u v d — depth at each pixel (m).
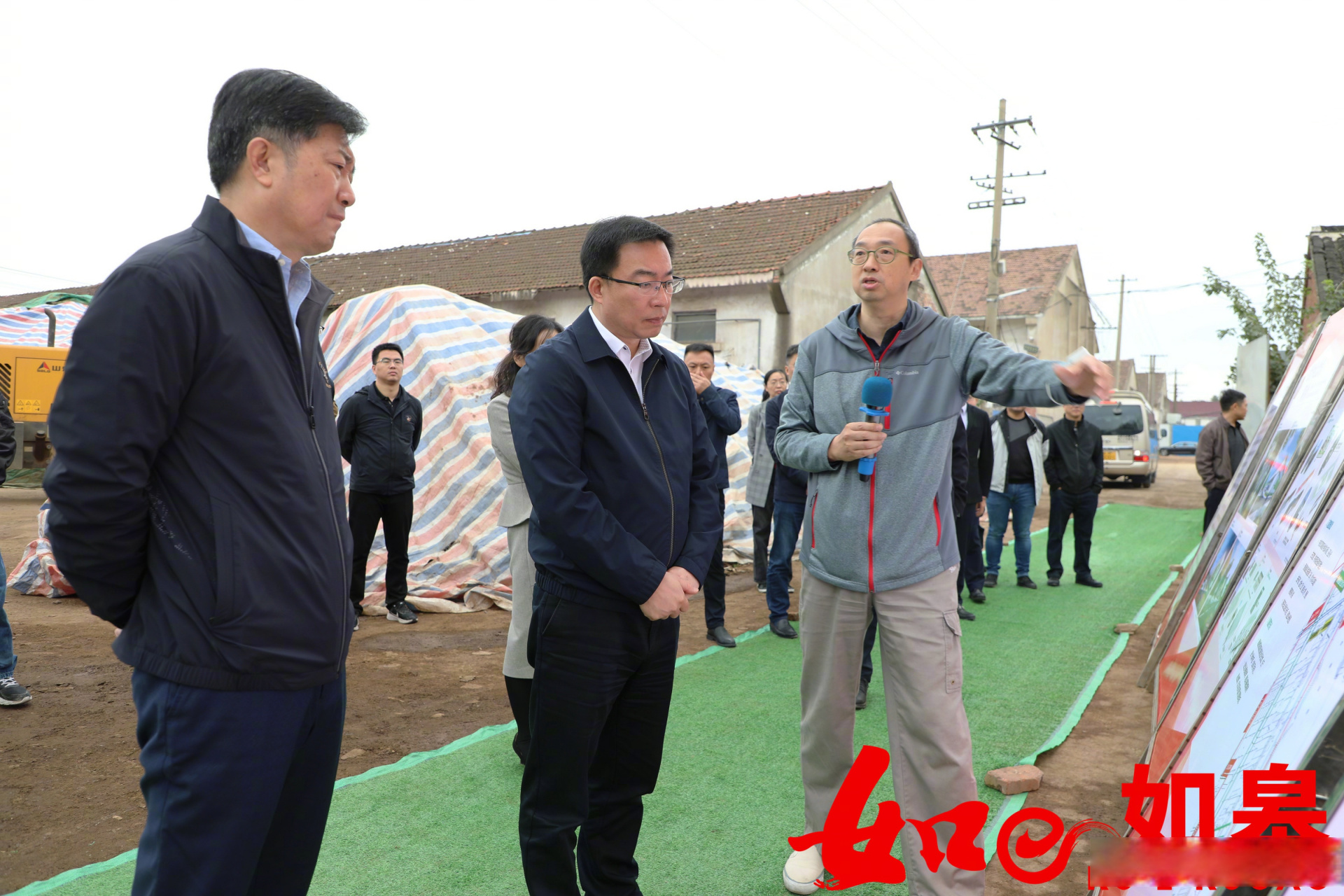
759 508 7.35
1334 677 1.54
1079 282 33.75
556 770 2.20
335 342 8.34
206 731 1.53
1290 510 3.14
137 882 1.57
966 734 2.48
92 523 1.44
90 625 5.88
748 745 3.84
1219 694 2.54
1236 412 8.70
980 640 5.84
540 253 19.91
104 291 1.46
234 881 1.57
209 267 1.55
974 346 2.51
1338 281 13.29
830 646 2.64
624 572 2.10
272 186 1.62
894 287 2.55
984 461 6.91
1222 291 16.44
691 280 16.73
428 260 21.22
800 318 16.64
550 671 2.21
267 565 1.57
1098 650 5.63
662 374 2.43
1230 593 3.45
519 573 3.39
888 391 2.50
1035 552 10.28
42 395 13.66
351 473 6.25
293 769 1.75
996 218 21.12
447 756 3.63
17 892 2.56
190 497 1.54
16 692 4.19
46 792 3.30
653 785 2.43
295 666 1.61
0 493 13.38
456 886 2.64
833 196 19.09
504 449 3.41
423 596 6.78
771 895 2.65
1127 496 18.70
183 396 1.51
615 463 2.22
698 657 5.28
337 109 1.65
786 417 2.83
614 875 2.40
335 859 2.79
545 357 2.21
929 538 2.50
